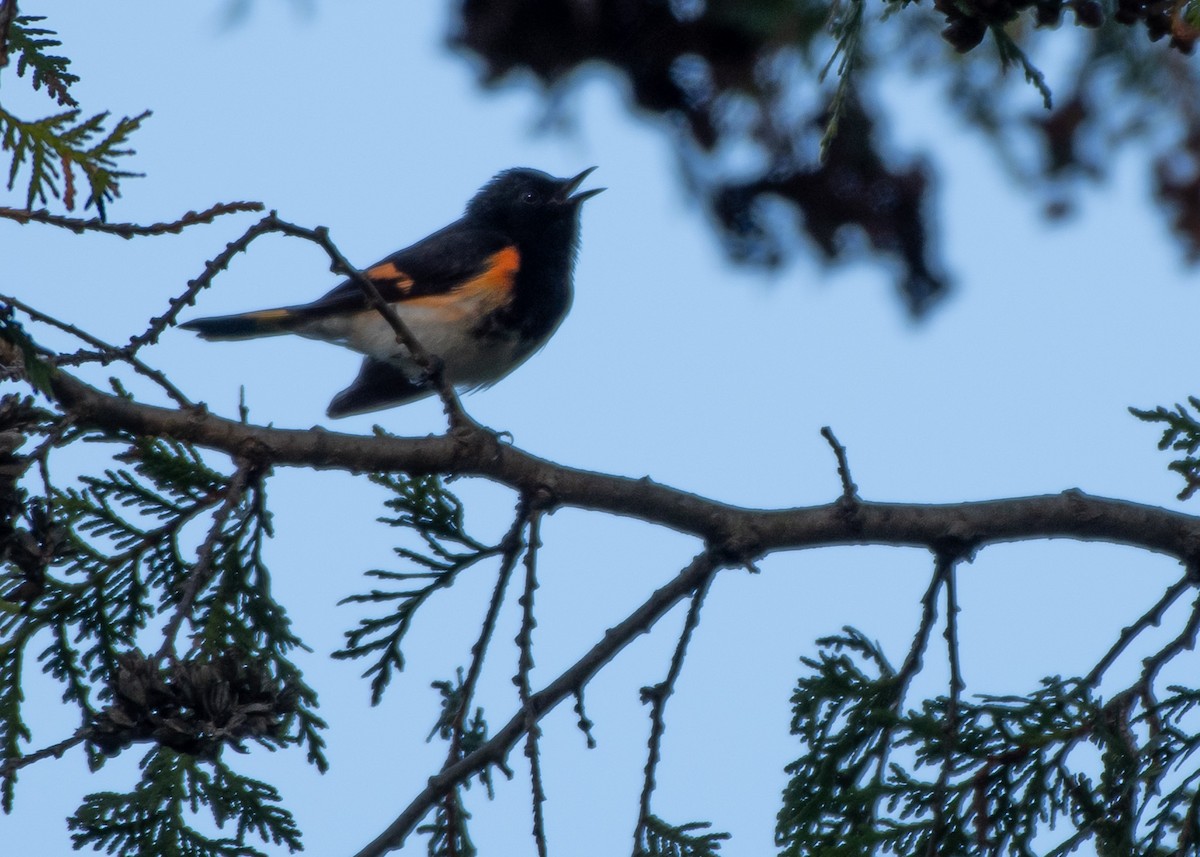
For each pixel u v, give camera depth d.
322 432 7.04
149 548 6.65
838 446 7.44
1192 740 6.57
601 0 11.45
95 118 5.92
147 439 6.52
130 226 5.68
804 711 6.87
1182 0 6.57
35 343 6.12
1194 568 7.22
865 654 7.11
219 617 6.68
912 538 7.44
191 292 6.29
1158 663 6.82
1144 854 6.50
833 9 6.87
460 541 7.25
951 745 6.56
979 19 6.77
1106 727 6.57
